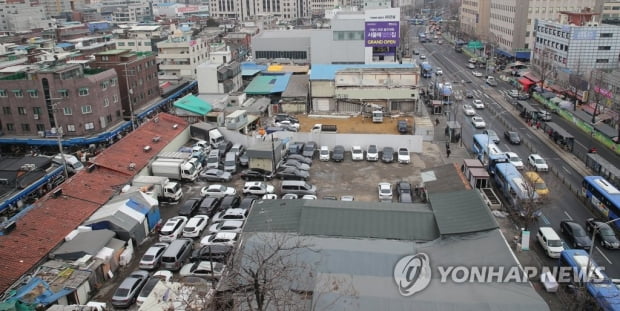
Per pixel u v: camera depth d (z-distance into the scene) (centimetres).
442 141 7006
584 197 5003
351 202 4141
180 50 10825
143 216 4378
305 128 7531
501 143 6862
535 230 4441
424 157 6356
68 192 4656
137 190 4775
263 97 8981
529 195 4412
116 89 7719
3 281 3441
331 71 9025
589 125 7269
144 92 8831
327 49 10775
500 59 13512
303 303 3070
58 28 17688
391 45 10669
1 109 7175
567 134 6606
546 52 10769
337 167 6050
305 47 12519
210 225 4559
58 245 3931
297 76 10119
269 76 10131
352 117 8069
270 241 3559
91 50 12581
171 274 3709
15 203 5100
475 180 5150
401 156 6153
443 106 8738
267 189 5209
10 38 14762
